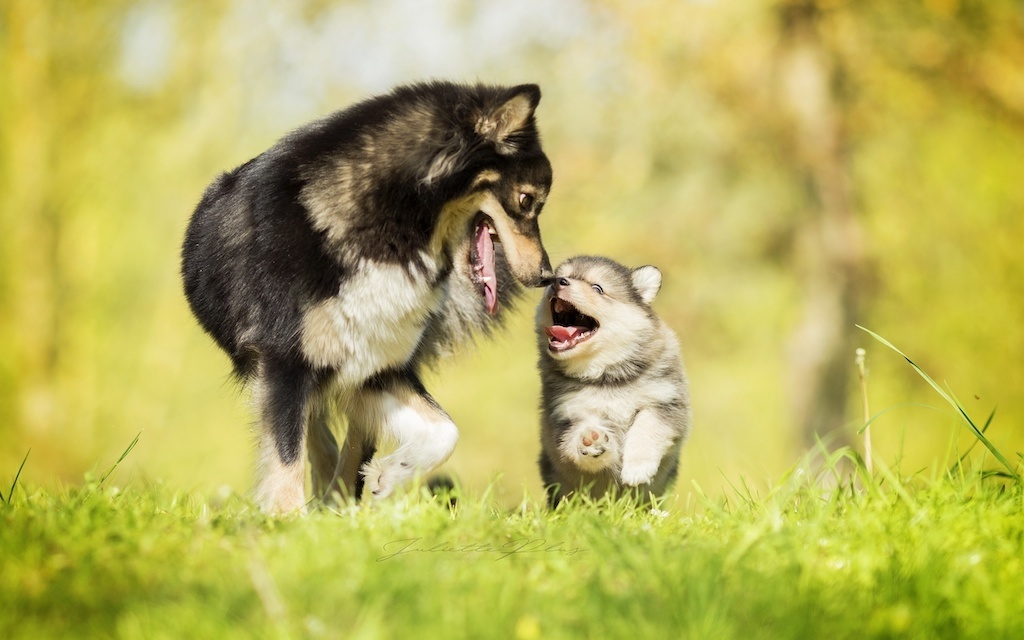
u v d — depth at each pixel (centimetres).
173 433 3173
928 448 2967
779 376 3119
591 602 537
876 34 2866
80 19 3347
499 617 515
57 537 629
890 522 697
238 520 721
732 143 2912
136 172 3262
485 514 745
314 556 595
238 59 3092
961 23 2833
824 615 539
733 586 564
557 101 2961
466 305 1091
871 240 2961
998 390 3023
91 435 3238
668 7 2825
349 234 902
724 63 2830
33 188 3341
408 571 573
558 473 1062
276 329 910
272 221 921
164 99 3225
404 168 912
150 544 622
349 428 1027
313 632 493
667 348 1055
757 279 3048
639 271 1105
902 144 2998
